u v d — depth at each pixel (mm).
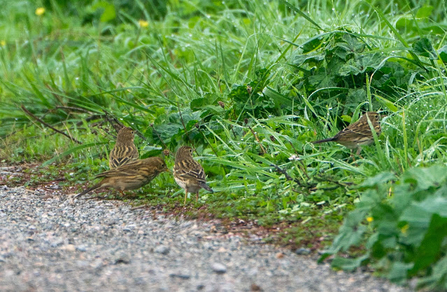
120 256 8016
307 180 10523
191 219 9578
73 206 10672
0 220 9820
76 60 20594
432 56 13109
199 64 15680
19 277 7273
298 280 7027
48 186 12164
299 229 8633
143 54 18766
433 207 6738
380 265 7176
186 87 15000
